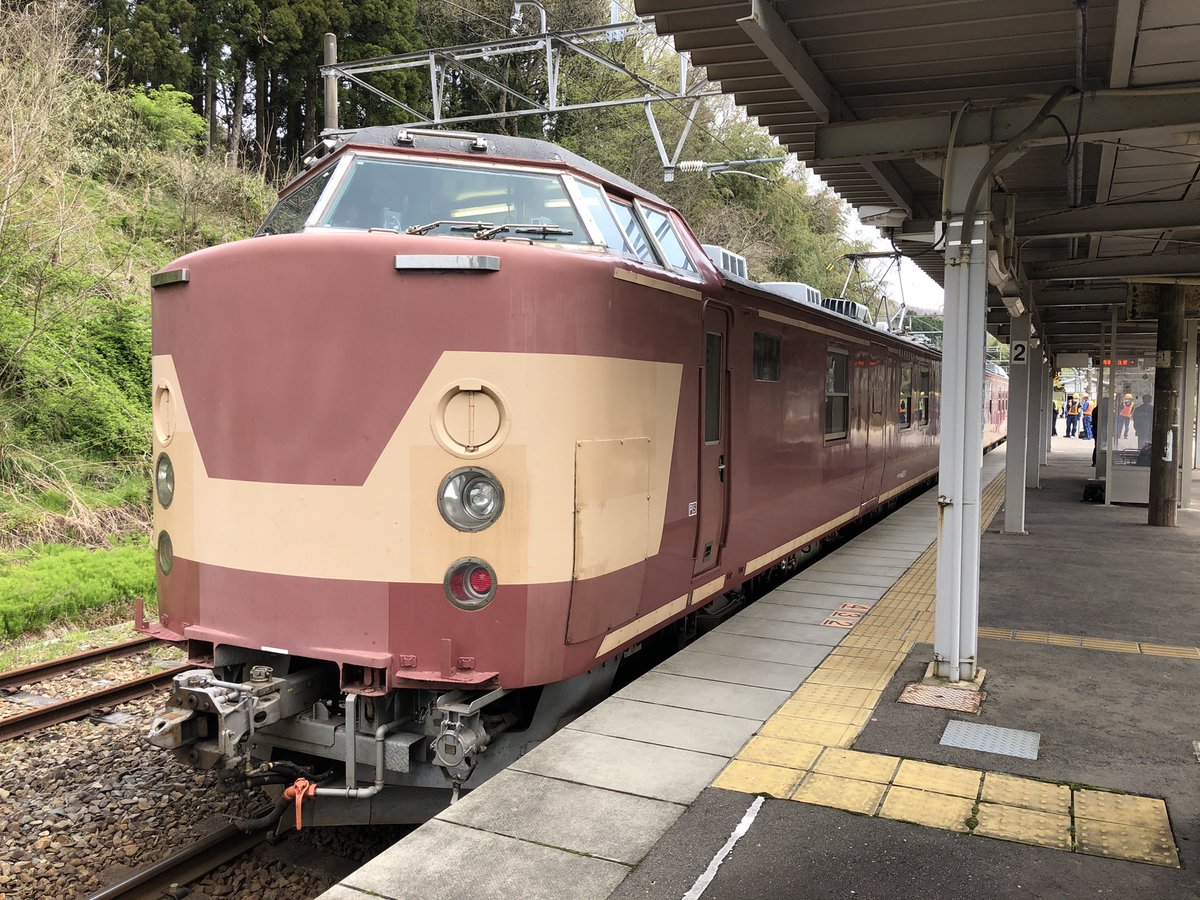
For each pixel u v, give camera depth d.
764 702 5.16
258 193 21.89
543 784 4.06
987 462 24.16
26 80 13.99
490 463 4.03
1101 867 3.38
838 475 9.52
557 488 4.12
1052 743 4.57
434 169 5.02
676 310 5.20
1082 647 6.41
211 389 4.41
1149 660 6.09
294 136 28.00
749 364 6.63
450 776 4.28
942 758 4.37
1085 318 16.84
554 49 11.67
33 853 4.66
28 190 13.63
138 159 19.56
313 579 4.17
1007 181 8.24
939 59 5.69
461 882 3.27
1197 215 7.62
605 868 3.37
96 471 12.83
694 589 5.87
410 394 4.04
